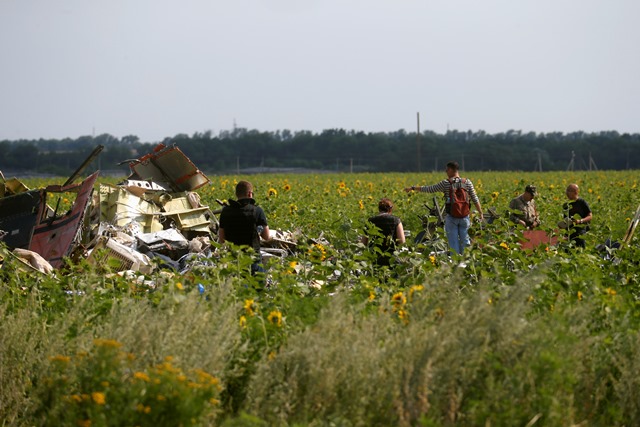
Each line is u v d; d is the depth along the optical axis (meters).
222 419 14.50
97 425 12.89
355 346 14.56
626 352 15.54
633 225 29.94
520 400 13.64
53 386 14.57
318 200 54.97
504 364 14.31
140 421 12.97
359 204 48.78
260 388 14.51
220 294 16.67
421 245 25.72
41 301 19.92
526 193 37.44
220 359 14.80
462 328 14.67
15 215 30.17
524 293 15.52
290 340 15.56
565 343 14.51
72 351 15.79
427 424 12.68
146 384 13.41
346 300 18.09
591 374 14.98
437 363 14.19
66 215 29.58
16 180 33.00
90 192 29.95
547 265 18.39
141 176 38.31
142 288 21.53
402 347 14.52
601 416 14.62
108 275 23.88
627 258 25.45
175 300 16.84
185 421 13.02
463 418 13.70
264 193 66.50
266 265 22.70
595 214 50.53
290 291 21.08
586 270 21.67
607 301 17.67
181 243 31.81
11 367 15.71
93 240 30.69
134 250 29.97
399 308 17.53
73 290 19.98
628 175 139.62
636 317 17.61
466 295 19.66
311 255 24.97
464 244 34.44
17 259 26.33
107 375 13.90
